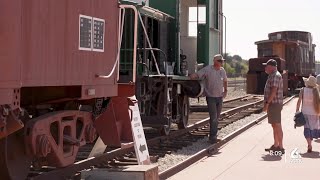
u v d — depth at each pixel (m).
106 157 9.68
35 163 7.06
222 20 18.06
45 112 7.27
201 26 15.97
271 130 16.73
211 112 13.00
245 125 17.16
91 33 7.11
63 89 7.14
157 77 13.10
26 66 5.65
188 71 16.09
